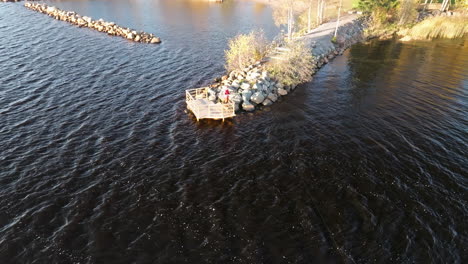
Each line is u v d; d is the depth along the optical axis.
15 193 24.50
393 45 59.50
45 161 28.11
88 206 23.44
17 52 53.84
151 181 25.94
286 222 22.16
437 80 44.25
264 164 27.97
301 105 38.25
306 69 45.31
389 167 27.38
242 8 91.88
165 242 20.72
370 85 43.22
